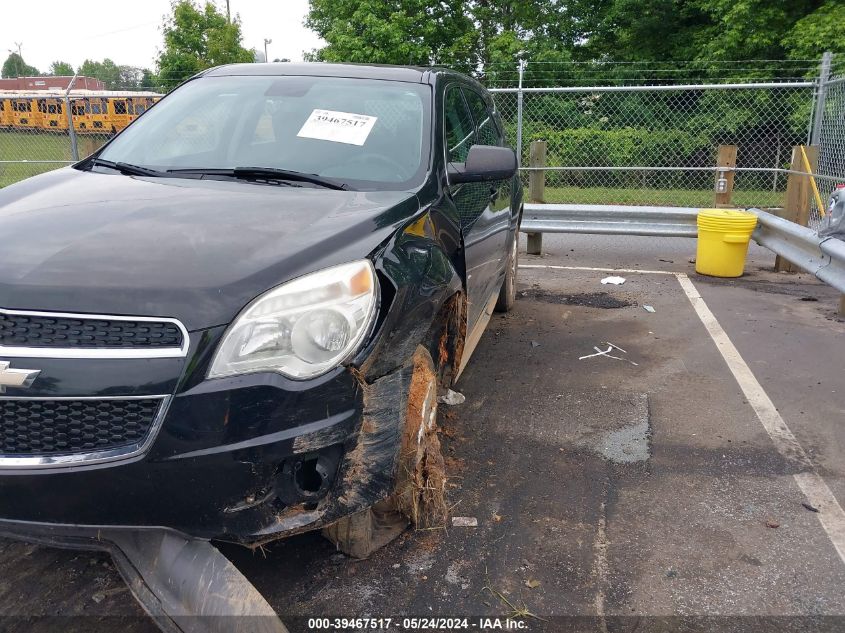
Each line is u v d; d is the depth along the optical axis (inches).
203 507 87.4
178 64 1053.8
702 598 109.1
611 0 960.9
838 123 348.2
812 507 134.4
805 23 739.4
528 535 123.9
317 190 126.0
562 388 190.1
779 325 249.3
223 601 86.1
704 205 514.6
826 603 108.4
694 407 178.9
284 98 154.9
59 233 100.7
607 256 381.7
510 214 212.8
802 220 357.4
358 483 97.7
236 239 98.5
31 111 589.9
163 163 141.8
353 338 94.0
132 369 84.6
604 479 143.4
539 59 876.0
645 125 618.8
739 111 639.1
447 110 163.2
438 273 115.9
